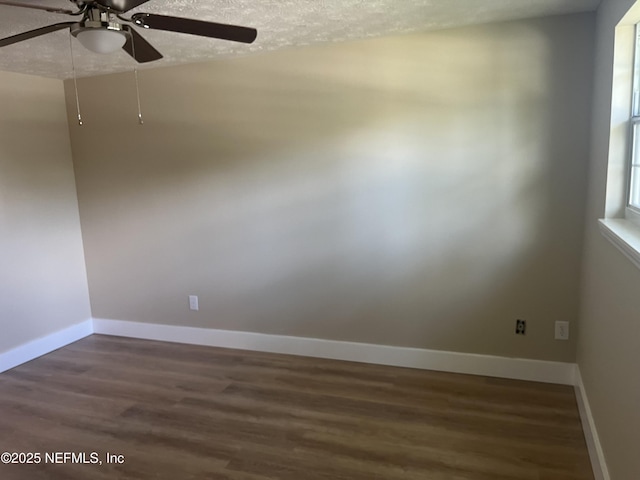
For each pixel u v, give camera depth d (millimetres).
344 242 3348
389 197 3191
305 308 3537
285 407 2846
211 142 3574
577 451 2350
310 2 2289
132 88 3727
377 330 3373
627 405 1659
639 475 1479
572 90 2748
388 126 3119
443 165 3043
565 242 2891
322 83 3221
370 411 2770
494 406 2777
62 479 2260
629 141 2143
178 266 3859
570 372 2998
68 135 3984
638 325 1542
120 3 1678
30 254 3691
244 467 2305
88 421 2766
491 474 2201
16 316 3594
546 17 2723
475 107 2930
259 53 3312
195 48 3100
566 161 2816
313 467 2289
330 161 3287
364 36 3000
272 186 3465
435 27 2861
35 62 3268
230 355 3654
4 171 3486
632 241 1581
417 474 2219
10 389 3195
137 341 4023
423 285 3211
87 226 4094
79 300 4121
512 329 3076
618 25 2092
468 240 3070
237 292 3715
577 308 2924
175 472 2285
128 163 3850
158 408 2887
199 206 3699
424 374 3217
